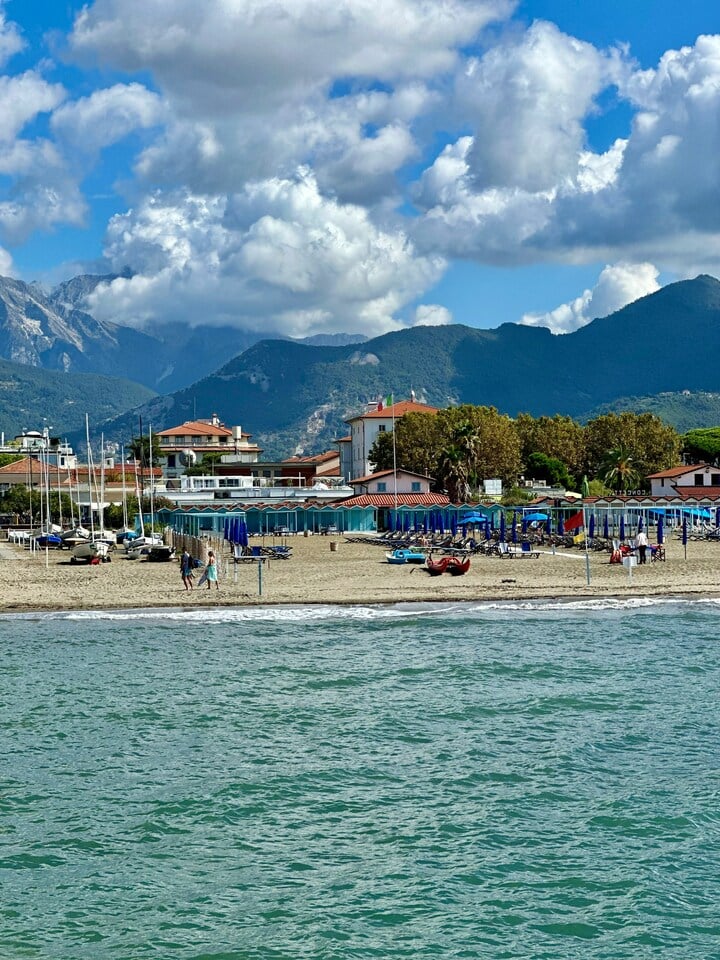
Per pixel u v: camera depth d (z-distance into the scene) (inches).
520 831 1067.3
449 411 6899.6
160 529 5457.7
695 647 1931.6
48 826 1090.1
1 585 2962.6
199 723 1451.8
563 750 1312.7
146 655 1909.4
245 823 1095.0
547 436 7347.4
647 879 962.7
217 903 930.7
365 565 3437.5
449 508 5251.0
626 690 1604.3
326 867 995.3
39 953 852.0
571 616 2301.9
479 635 2082.9
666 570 3080.7
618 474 6628.9
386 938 869.8
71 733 1406.3
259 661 1846.7
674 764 1256.8
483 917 901.2
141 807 1138.7
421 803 1143.0
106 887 960.3
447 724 1433.3
